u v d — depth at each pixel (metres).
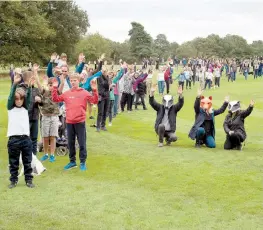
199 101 11.59
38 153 10.91
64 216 6.76
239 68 51.94
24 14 54.50
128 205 7.22
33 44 58.75
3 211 6.93
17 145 8.00
